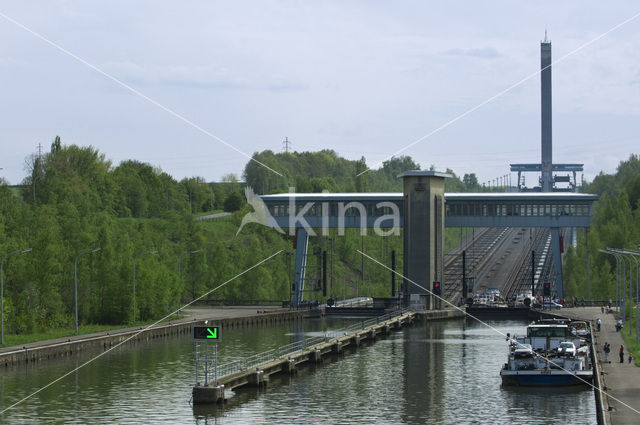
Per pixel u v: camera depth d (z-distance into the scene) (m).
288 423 102.88
